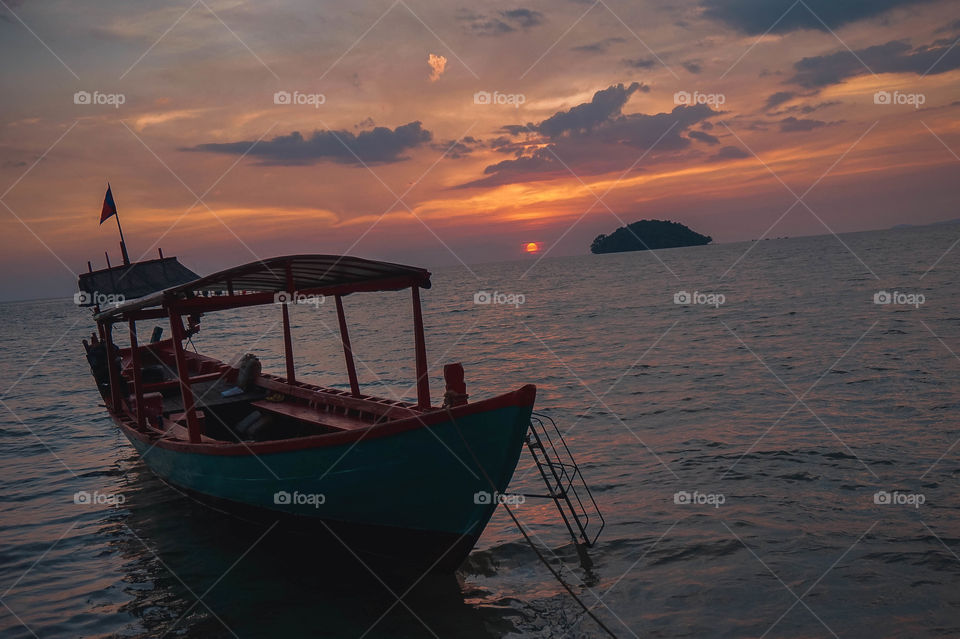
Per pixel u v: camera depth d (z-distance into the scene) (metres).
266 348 37.16
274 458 8.02
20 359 43.91
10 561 8.92
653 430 13.38
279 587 7.81
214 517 10.33
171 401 13.08
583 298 61.81
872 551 7.60
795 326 28.14
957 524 8.12
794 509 8.93
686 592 7.00
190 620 7.07
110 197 17.50
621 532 8.59
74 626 7.06
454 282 146.12
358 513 7.77
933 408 13.24
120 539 9.62
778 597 6.78
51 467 14.16
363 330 45.94
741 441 12.12
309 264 8.63
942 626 6.08
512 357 26.41
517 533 8.83
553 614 6.76
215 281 8.80
